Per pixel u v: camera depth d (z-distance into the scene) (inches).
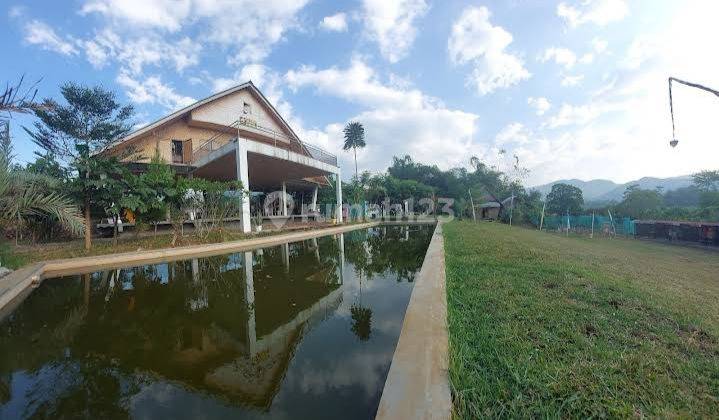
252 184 792.3
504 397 61.5
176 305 164.4
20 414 75.2
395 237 506.9
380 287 198.8
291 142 745.0
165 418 73.4
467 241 324.8
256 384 88.3
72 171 314.5
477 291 133.2
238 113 635.5
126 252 287.0
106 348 113.3
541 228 778.2
